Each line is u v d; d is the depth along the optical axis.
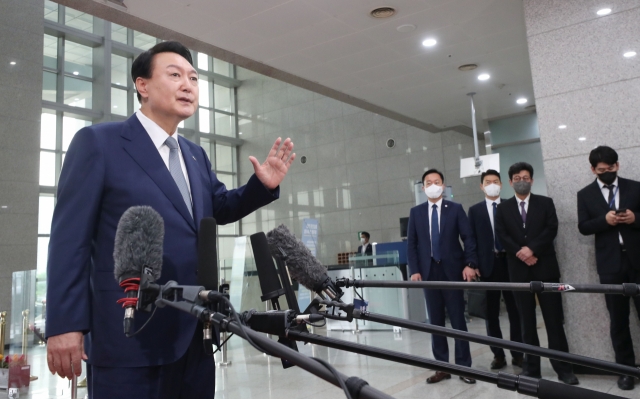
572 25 4.65
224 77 18.50
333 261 15.86
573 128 4.57
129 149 1.56
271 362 5.54
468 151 13.64
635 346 4.13
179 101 1.62
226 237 17.81
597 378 4.15
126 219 1.22
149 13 5.62
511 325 4.72
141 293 1.14
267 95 18.16
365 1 5.62
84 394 4.35
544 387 0.94
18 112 10.26
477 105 10.00
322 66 7.38
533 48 4.82
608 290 1.57
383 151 15.18
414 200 14.49
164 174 1.57
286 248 1.48
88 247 1.43
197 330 1.52
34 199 10.27
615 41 4.46
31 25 10.70
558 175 4.60
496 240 4.80
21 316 4.79
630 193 3.93
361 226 15.44
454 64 7.65
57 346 1.32
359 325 7.68
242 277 6.24
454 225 4.36
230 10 5.64
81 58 14.66
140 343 1.41
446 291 4.31
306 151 16.83
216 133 18.67
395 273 7.56
